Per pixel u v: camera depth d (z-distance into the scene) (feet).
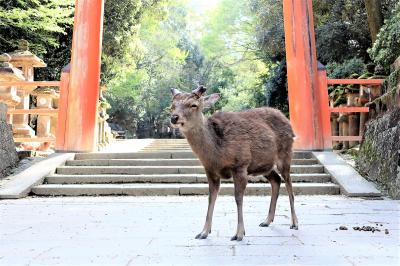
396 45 34.47
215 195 14.40
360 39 53.57
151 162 32.73
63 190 27.89
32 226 16.52
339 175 28.86
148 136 126.00
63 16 52.31
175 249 12.26
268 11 63.98
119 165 32.83
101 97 52.01
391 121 27.94
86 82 36.19
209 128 13.78
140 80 103.81
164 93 122.42
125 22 63.16
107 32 60.59
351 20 54.19
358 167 31.53
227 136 13.92
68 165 32.99
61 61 59.93
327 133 36.22
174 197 26.78
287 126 16.14
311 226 16.10
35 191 27.91
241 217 13.78
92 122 36.22
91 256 11.46
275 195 16.42
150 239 13.80
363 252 11.70
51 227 16.28
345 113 42.83
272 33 63.00
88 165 32.99
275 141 15.30
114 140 63.46
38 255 11.60
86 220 18.03
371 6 43.75
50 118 46.65
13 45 51.52
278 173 18.19
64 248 12.48
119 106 107.96
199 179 29.55
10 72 36.45
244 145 13.97
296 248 12.30
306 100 36.11
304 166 30.99
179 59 123.75
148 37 111.14
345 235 14.28
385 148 27.81
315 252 11.75
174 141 65.21
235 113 15.02
